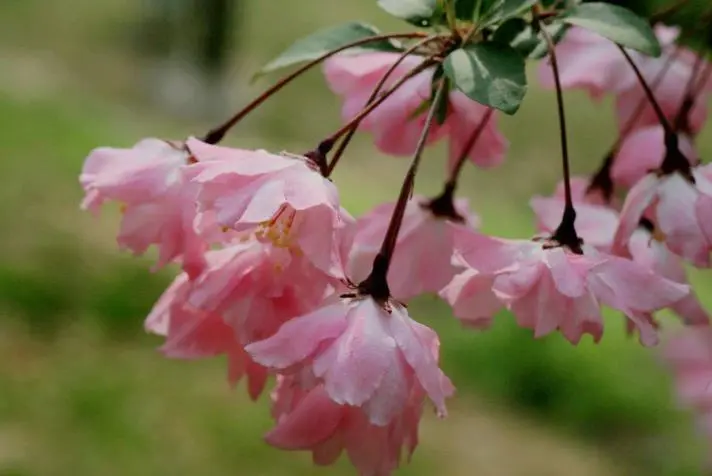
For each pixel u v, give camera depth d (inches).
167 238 16.7
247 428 42.7
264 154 16.3
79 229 57.3
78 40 103.8
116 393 44.1
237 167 16.1
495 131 18.7
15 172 63.0
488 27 17.2
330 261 16.1
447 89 17.7
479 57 16.5
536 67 19.1
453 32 17.2
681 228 17.1
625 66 18.9
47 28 105.7
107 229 58.2
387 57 18.0
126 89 95.6
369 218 18.0
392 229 16.3
